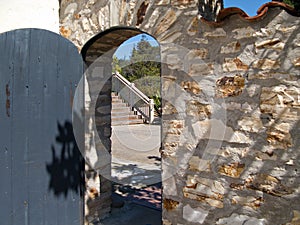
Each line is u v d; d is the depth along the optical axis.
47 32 2.14
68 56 2.29
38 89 2.08
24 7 2.72
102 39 3.01
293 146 1.94
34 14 2.82
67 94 2.29
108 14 2.79
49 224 2.13
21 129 1.98
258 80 2.07
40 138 2.09
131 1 2.65
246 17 2.03
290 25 1.94
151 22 2.55
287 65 1.96
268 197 2.04
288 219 1.97
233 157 2.20
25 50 2.01
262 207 2.07
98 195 3.46
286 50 1.96
